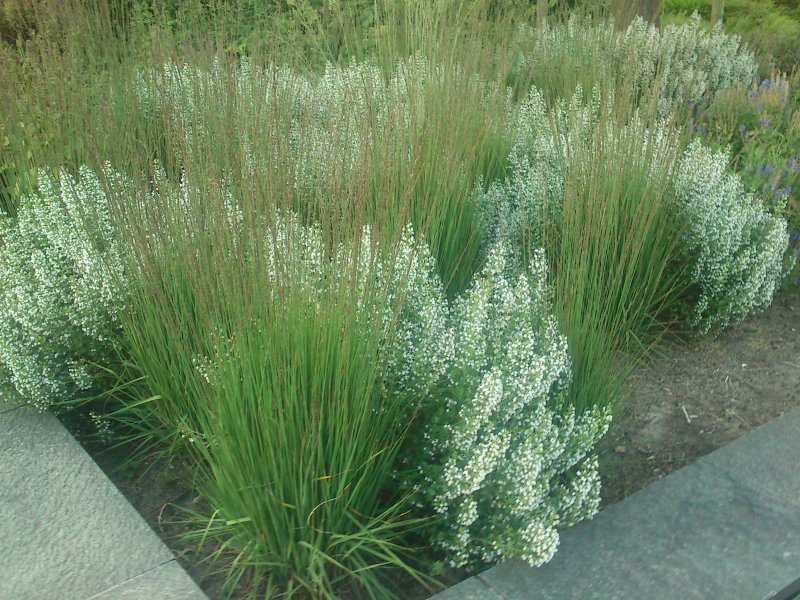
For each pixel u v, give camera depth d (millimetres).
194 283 2754
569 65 5840
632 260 3611
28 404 3260
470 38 5094
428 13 5539
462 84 4391
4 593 2398
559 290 3186
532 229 3984
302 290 2559
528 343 2723
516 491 2561
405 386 2803
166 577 2486
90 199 3340
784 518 2777
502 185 4375
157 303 2982
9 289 3379
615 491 3115
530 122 4812
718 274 3975
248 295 2592
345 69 5496
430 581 2635
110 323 3363
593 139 3959
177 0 6277
